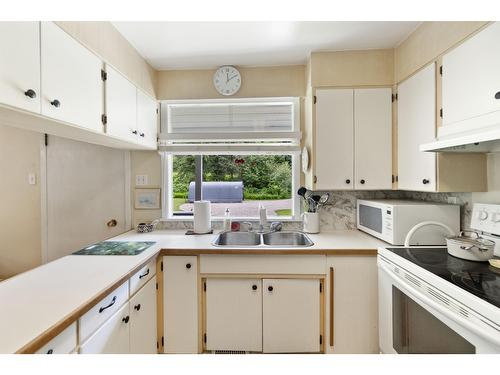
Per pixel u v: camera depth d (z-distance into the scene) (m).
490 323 0.81
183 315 1.67
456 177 1.48
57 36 1.10
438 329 1.07
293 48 1.91
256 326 1.66
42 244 2.33
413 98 1.69
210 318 1.67
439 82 1.46
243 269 1.65
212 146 2.24
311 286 1.64
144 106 1.99
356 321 1.63
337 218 2.23
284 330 1.65
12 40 0.89
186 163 2.43
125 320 1.26
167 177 2.34
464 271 1.12
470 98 1.25
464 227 1.63
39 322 0.81
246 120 2.28
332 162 1.93
